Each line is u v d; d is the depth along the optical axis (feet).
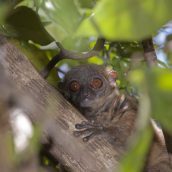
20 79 2.77
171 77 0.82
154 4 0.83
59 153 2.76
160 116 0.81
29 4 2.90
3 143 0.97
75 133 2.80
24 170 1.00
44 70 3.01
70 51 2.98
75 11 1.22
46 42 2.84
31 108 1.12
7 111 1.09
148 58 2.81
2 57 2.76
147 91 0.83
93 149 2.78
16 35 2.79
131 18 0.84
